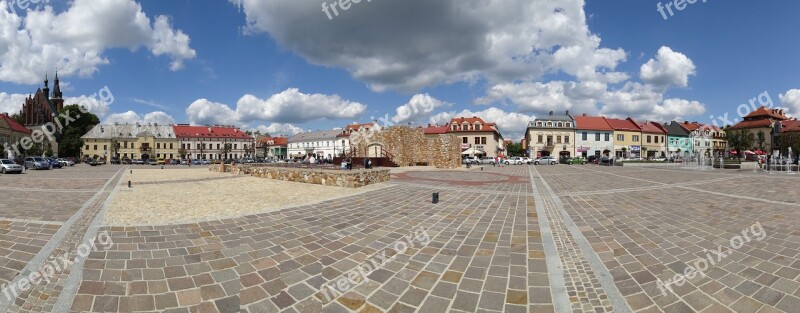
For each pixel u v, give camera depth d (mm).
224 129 104688
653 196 11117
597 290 3797
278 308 3381
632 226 6707
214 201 9664
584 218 7496
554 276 4164
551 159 55375
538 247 5305
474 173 25500
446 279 4051
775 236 5852
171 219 7027
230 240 5520
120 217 7223
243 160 78188
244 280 3977
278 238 5660
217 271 4223
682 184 15305
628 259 4766
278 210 8133
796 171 25734
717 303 3480
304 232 6070
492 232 6207
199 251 4953
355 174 13836
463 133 70938
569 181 17516
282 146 116312
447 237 5836
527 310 3361
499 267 4441
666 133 70500
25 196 10852
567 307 3428
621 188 13734
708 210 8398
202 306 3402
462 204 9375
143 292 3654
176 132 95000
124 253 4820
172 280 3947
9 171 26375
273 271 4246
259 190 12656
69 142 68500
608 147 66812
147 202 9453
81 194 11406
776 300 3523
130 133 89438
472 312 3322
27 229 6129
